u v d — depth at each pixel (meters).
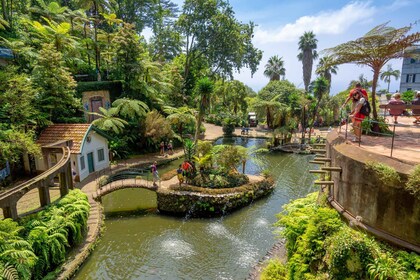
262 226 14.84
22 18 26.95
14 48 21.59
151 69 31.62
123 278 10.91
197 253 12.59
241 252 12.62
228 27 40.78
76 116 25.38
